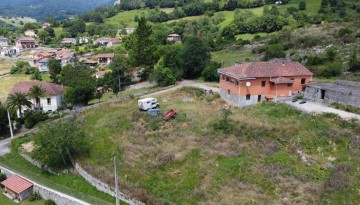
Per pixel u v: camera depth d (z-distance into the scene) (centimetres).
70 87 7294
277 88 5200
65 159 4506
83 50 17612
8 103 5909
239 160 3662
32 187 3984
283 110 4606
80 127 5156
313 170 3344
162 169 3775
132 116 5272
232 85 5322
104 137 4784
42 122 5997
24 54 17688
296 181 3244
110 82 8531
